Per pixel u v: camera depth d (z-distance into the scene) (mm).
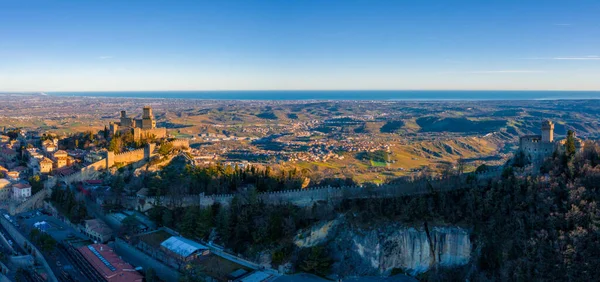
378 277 194875
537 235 174625
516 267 171500
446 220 197625
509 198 193375
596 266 162500
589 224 171000
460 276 186625
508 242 179750
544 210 182000
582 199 181000
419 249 197375
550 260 168250
